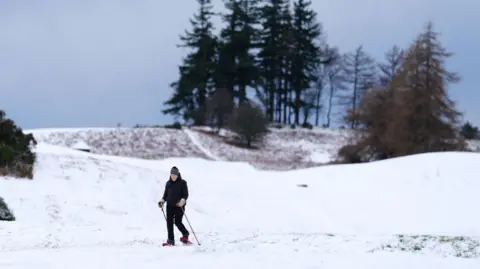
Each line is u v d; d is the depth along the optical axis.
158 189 33.31
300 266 12.59
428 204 35.53
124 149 83.19
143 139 90.75
